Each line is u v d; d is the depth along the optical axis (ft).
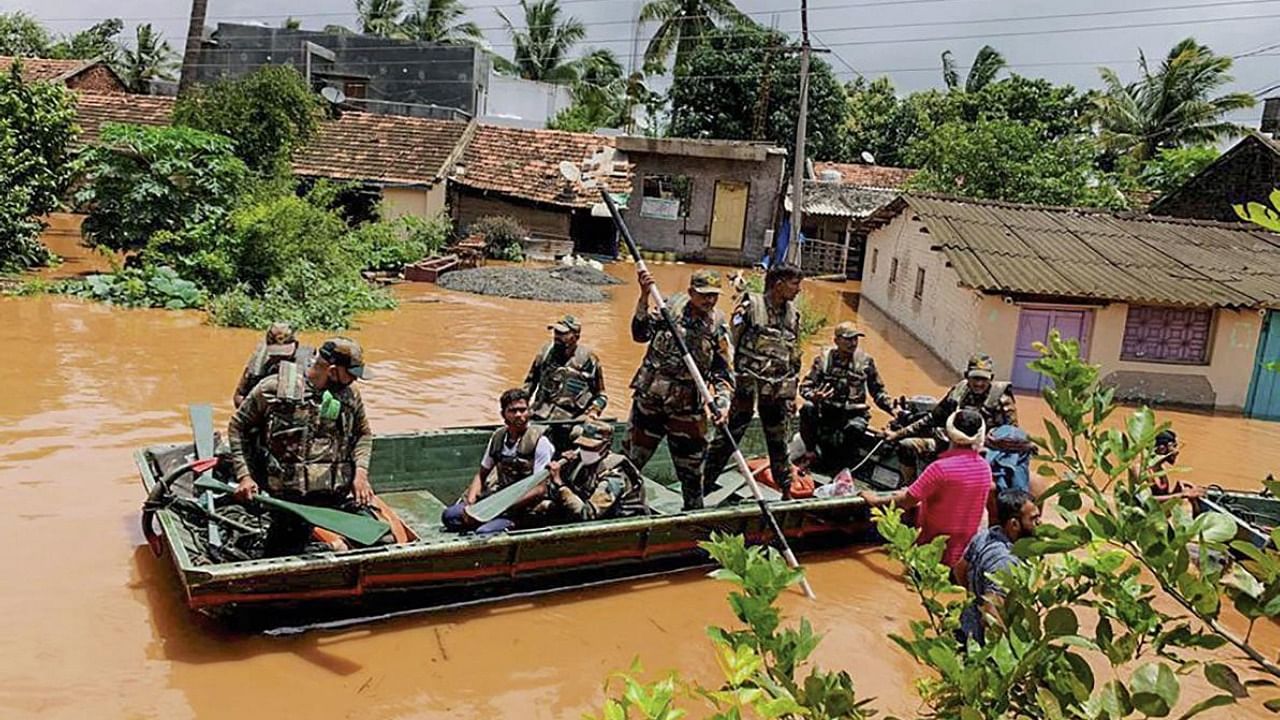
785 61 110.93
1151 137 100.48
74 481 23.56
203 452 20.99
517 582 19.45
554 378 23.40
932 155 88.79
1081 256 51.83
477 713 15.29
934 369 50.98
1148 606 6.98
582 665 17.12
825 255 97.19
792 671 6.79
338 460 18.28
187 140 52.90
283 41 104.63
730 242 95.61
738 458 22.03
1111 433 7.14
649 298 23.73
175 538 17.19
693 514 20.74
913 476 26.12
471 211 87.15
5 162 52.90
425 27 131.54
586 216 90.74
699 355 22.49
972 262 48.70
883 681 17.19
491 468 21.39
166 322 44.09
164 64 144.97
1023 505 13.96
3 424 27.61
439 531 21.66
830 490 25.21
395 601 18.08
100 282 48.93
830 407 27.71
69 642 16.12
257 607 16.52
